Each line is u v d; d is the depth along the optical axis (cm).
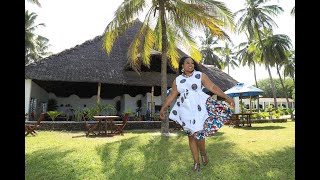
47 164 424
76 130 1273
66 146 627
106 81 1509
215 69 2100
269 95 7425
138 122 1395
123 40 1956
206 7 1023
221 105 349
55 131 1219
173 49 1278
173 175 350
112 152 526
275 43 3350
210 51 4825
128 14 1055
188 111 340
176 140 729
